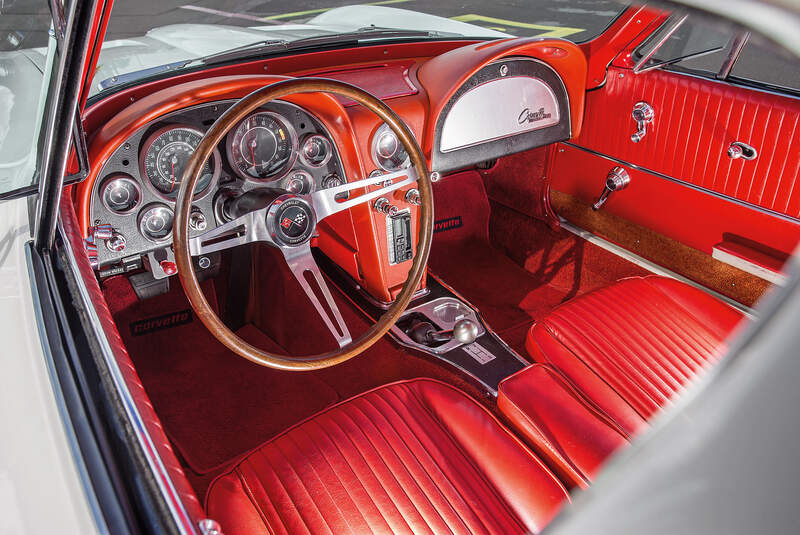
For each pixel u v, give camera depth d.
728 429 0.41
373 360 2.28
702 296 1.91
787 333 0.38
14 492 0.80
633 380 1.66
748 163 1.93
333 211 1.57
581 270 2.64
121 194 1.74
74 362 0.94
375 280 2.32
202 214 1.86
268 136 1.85
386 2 4.06
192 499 0.80
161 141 1.71
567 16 4.27
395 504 1.32
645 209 2.34
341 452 1.42
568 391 1.63
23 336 1.01
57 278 1.13
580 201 2.59
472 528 1.28
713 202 2.08
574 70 2.25
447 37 2.43
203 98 1.70
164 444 0.86
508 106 2.21
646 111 2.15
